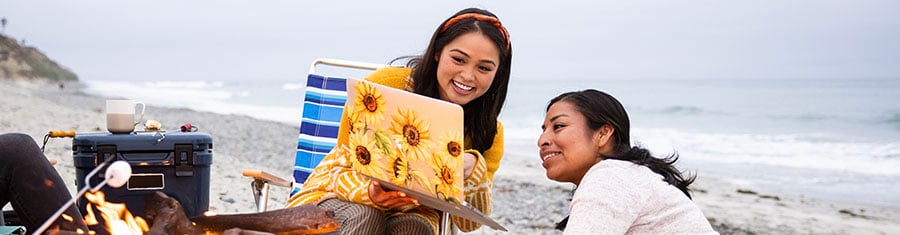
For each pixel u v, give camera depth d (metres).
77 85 75.38
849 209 9.77
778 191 11.23
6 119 13.51
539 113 33.97
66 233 2.34
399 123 2.71
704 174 13.08
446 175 2.63
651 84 57.44
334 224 2.54
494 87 3.27
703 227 2.56
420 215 2.92
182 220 2.46
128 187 3.11
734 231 8.30
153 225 2.44
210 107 35.03
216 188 7.12
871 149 17.39
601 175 2.54
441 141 2.65
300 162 3.96
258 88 69.50
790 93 40.34
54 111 17.05
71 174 6.86
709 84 54.44
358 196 2.83
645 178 2.56
